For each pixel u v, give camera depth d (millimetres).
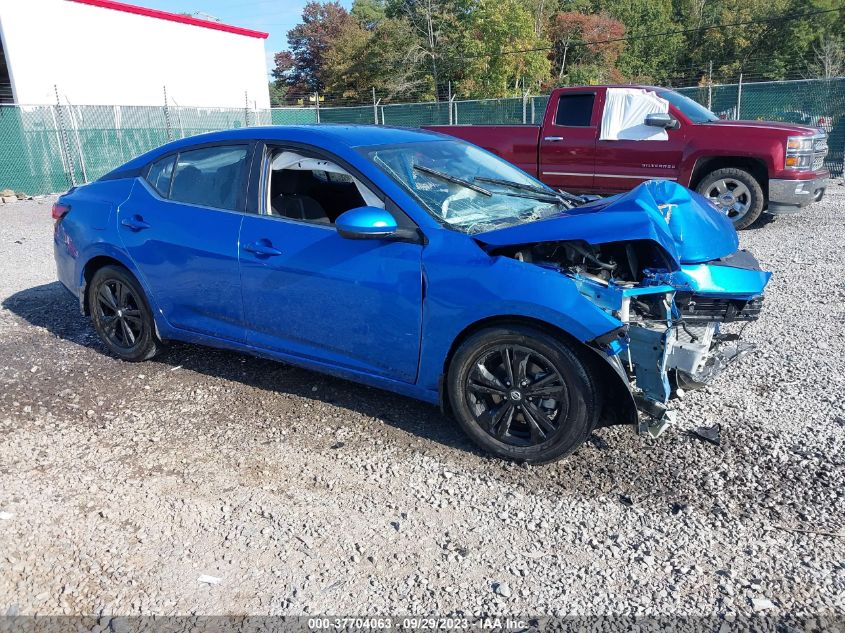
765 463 3512
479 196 4027
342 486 3383
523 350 3387
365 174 3811
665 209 3508
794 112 15758
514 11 43438
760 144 9141
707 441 3734
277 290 4039
